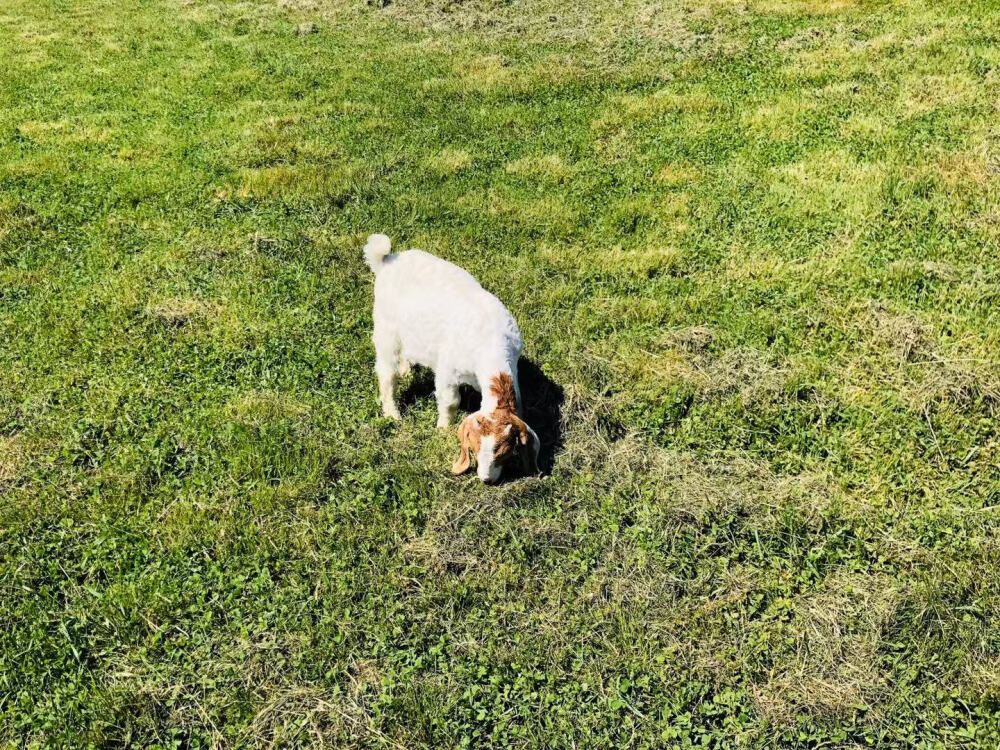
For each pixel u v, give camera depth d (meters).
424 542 5.51
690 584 5.13
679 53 13.72
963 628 4.70
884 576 5.05
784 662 4.67
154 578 5.36
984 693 4.37
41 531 5.77
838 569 5.15
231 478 6.07
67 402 6.94
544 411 6.54
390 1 18.09
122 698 4.68
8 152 12.21
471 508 5.68
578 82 12.98
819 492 5.63
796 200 8.98
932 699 4.41
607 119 11.52
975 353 6.54
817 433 6.12
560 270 8.30
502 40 15.43
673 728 4.41
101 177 11.16
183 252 9.06
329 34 16.81
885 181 8.91
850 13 14.23
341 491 5.96
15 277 8.85
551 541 5.48
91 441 6.54
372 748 4.46
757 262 8.05
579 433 6.27
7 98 14.57
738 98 11.73
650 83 12.72
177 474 6.23
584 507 5.68
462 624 5.04
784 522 5.39
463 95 12.98
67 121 13.30
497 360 5.78
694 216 9.02
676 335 7.09
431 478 5.94
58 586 5.39
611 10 16.19
